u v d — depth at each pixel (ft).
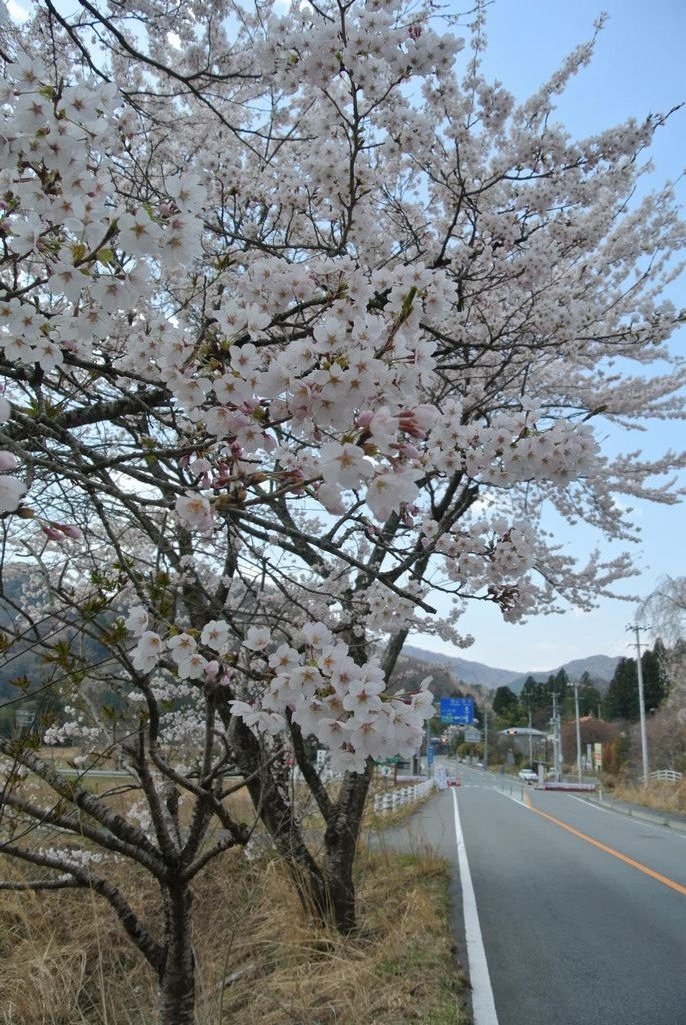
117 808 21.34
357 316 7.34
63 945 15.88
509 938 19.24
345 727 6.53
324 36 11.35
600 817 60.49
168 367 7.07
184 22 16.55
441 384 19.22
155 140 19.71
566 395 28.02
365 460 5.70
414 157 18.34
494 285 19.01
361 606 15.83
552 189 19.69
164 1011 9.49
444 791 88.63
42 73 6.04
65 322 6.77
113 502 11.04
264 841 18.60
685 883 28.53
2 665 7.77
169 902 9.86
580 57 21.33
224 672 8.35
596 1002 14.89
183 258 6.22
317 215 17.98
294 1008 12.86
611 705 221.25
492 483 8.64
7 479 5.62
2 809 8.95
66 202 6.18
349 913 17.83
